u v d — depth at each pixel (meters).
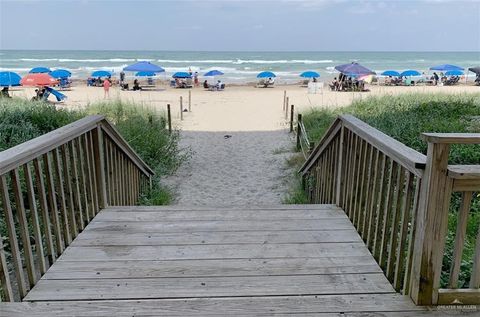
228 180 7.85
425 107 10.48
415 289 2.31
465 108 10.16
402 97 13.50
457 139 2.00
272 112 17.05
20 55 92.06
